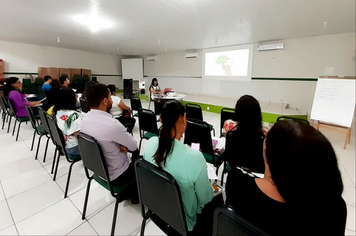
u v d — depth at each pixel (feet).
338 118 10.90
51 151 8.99
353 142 11.22
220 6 9.47
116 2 9.18
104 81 31.71
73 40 19.42
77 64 27.84
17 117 10.28
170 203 2.80
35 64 23.81
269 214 1.86
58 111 5.64
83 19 12.00
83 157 4.56
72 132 5.57
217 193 3.82
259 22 12.12
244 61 20.36
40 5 9.75
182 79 27.40
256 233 1.65
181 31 14.76
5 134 11.29
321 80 11.58
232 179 2.37
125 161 4.72
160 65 30.07
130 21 12.23
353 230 4.83
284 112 15.58
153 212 3.32
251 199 2.04
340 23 12.15
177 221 2.86
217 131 12.88
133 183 4.50
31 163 7.80
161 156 3.01
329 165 1.61
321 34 15.28
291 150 1.65
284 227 1.76
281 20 11.64
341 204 1.75
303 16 10.82
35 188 6.20
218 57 22.52
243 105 4.36
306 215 1.65
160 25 13.10
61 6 9.85
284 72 17.95
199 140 5.98
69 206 5.44
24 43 22.57
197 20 11.81
